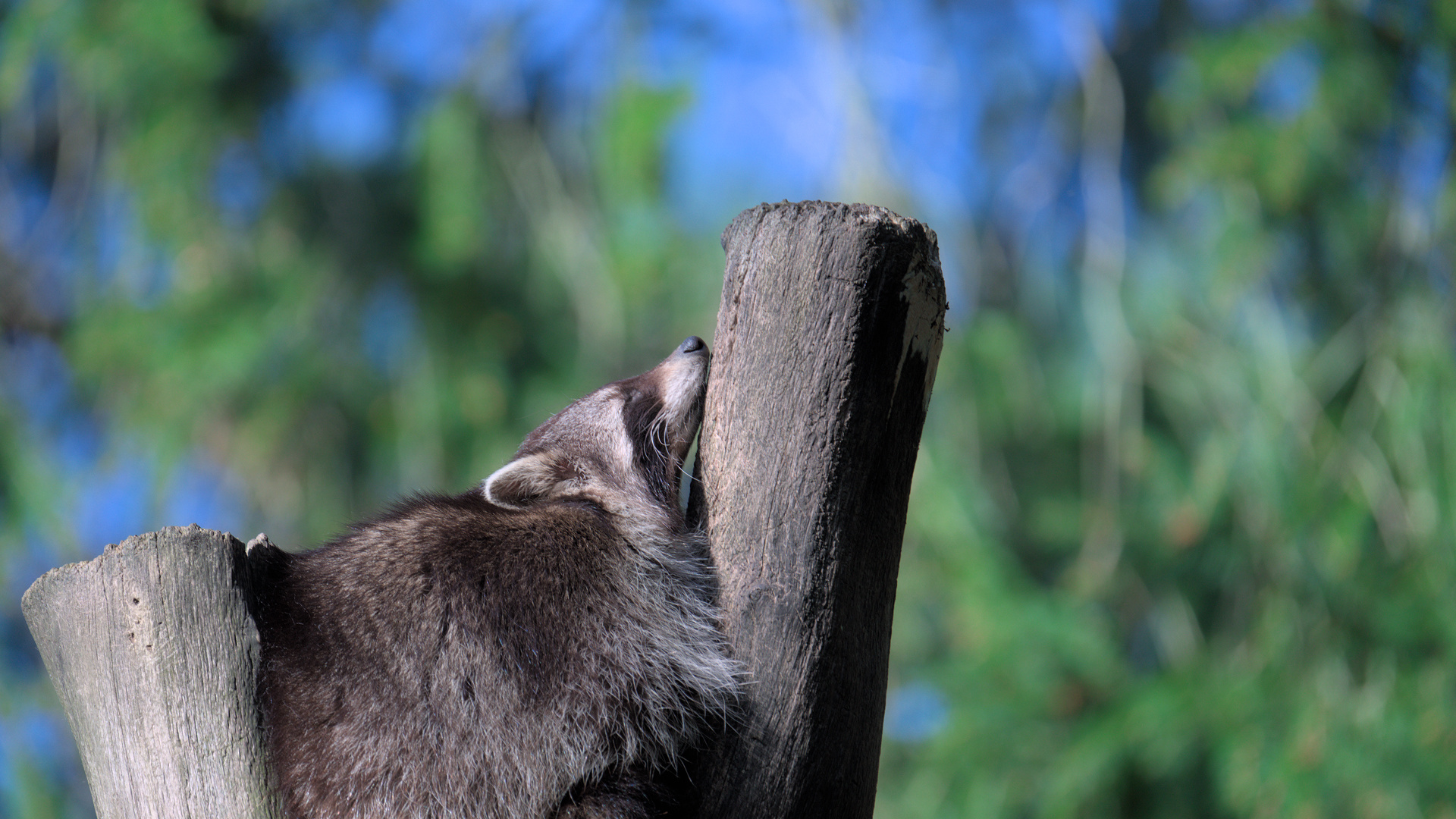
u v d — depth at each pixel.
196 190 11.59
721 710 3.80
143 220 11.57
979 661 10.52
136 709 3.91
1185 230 12.56
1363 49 10.49
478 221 11.88
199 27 11.19
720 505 3.89
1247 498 11.22
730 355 3.90
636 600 4.22
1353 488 10.74
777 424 3.75
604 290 12.23
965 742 10.17
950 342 12.45
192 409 11.48
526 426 12.09
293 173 12.33
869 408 3.72
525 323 12.73
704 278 12.34
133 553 4.00
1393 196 10.89
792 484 3.72
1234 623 11.32
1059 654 10.52
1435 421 10.67
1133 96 13.45
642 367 12.52
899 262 3.69
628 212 11.90
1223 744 9.92
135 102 11.59
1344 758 9.68
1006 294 14.12
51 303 13.93
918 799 10.25
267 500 12.63
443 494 5.17
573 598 4.23
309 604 4.21
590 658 4.12
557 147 13.20
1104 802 10.05
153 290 11.99
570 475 4.92
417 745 3.98
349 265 12.30
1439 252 11.07
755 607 3.75
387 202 12.48
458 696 4.03
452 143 12.00
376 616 4.15
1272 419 11.07
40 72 13.15
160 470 11.45
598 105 12.65
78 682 4.02
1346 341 11.19
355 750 3.97
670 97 11.51
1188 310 12.20
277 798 3.91
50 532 11.73
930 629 11.58
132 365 11.66
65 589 4.07
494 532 4.43
